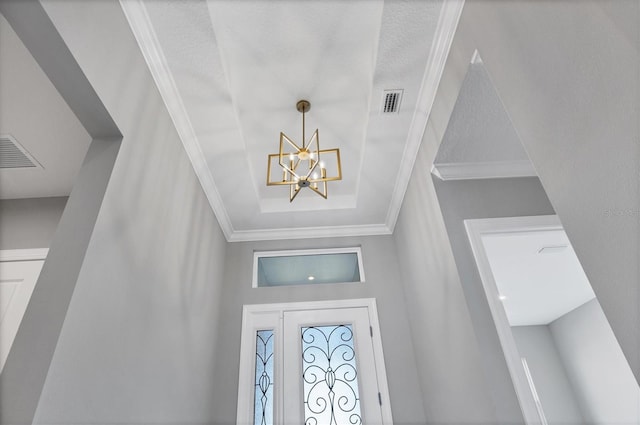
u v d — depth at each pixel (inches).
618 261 30.7
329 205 125.8
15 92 65.9
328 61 81.3
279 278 131.6
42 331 41.6
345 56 80.4
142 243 64.4
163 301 73.3
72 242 47.7
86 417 45.8
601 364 174.4
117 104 56.6
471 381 71.1
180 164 85.8
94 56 50.8
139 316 62.3
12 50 59.0
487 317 70.2
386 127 90.4
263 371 112.2
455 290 76.9
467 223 80.8
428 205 91.3
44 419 38.5
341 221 133.0
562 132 36.8
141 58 65.8
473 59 58.9
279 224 132.2
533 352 206.2
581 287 159.0
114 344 53.7
